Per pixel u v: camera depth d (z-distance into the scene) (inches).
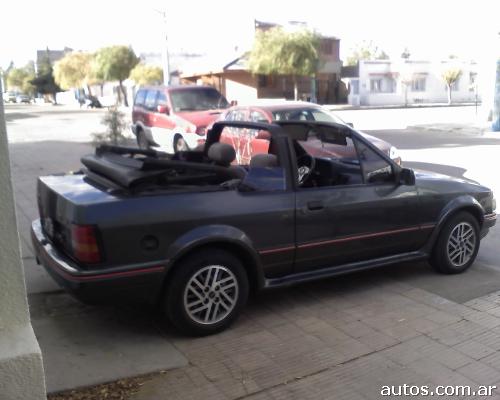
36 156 581.6
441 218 208.8
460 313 180.5
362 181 194.2
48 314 183.9
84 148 657.0
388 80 2010.3
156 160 171.3
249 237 168.4
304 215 178.1
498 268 226.5
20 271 105.3
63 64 2640.3
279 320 177.8
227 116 449.1
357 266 194.9
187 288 160.1
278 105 418.6
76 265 151.5
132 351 157.8
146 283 153.6
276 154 181.6
